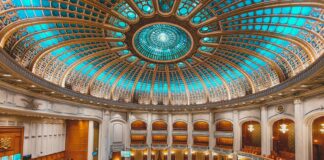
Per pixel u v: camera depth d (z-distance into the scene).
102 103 31.55
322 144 23.55
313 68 15.34
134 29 22.05
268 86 26.36
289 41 19.83
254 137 33.22
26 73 17.58
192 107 35.75
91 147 32.94
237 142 31.25
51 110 25.17
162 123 40.81
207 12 19.61
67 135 35.06
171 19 20.67
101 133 33.31
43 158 29.84
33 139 28.05
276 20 18.73
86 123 34.72
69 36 21.77
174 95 38.00
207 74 33.34
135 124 39.81
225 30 21.55
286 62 22.58
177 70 33.59
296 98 21.50
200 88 36.09
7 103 18.81
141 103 37.59
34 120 28.28
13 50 18.33
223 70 30.92
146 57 29.22
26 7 16.28
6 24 16.23
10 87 19.03
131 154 38.34
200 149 36.25
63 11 18.08
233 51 25.77
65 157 34.28
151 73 34.72
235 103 29.73
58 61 24.86
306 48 19.22
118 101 33.97
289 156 25.52
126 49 26.78
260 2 17.05
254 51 24.12
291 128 27.08
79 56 26.22
